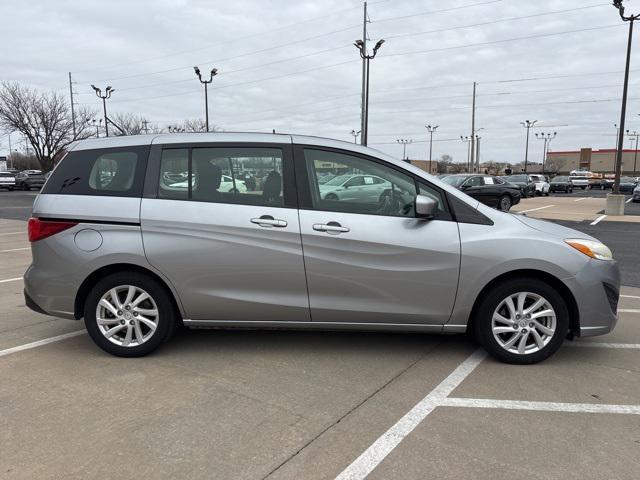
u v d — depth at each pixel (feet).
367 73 86.02
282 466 9.03
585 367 13.43
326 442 9.80
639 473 8.82
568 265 12.97
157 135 14.07
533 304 13.30
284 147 13.62
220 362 13.70
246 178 13.57
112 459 9.21
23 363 13.64
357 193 13.47
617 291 13.52
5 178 135.13
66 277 13.61
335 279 13.23
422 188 13.44
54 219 13.64
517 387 12.21
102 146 14.02
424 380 12.60
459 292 13.17
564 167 366.63
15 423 10.46
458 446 9.68
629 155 341.82
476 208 13.46
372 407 11.22
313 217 13.20
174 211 13.35
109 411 10.98
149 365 13.48
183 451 9.48
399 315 13.35
